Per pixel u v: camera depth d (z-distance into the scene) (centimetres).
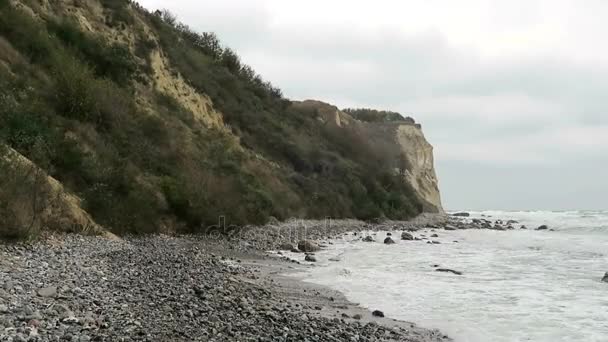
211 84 4631
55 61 2342
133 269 1245
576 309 1220
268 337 796
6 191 1269
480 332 1009
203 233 2542
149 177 2397
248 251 2244
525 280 1659
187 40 5150
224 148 3591
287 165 5003
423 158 10081
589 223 5859
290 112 6444
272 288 1378
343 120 8344
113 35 3328
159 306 887
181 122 3362
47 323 660
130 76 3055
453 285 1553
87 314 739
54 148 1825
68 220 1605
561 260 2239
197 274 1341
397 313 1173
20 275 927
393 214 6025
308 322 960
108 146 2234
